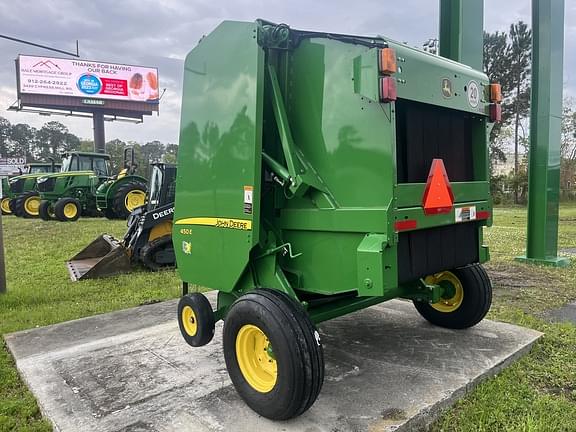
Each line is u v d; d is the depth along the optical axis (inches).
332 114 111.7
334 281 113.4
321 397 114.7
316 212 115.1
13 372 142.7
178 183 145.9
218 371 133.6
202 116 134.6
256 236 119.3
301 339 100.5
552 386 125.9
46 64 1427.2
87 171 694.5
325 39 112.2
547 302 208.1
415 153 118.3
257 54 116.6
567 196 1226.6
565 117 1275.8
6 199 751.1
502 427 106.0
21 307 217.8
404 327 164.9
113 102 1517.0
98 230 519.2
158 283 265.6
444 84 119.0
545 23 298.8
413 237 117.9
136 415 110.6
